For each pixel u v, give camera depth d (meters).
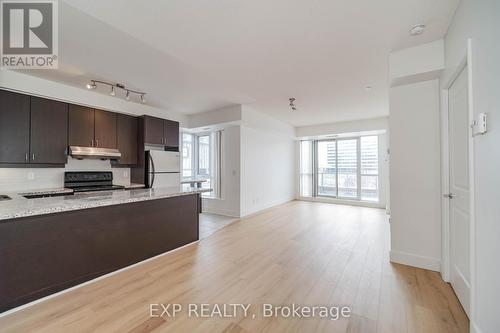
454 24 1.87
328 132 6.54
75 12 1.88
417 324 1.64
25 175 3.36
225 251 3.06
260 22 1.98
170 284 2.20
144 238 2.71
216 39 2.25
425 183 2.50
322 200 7.21
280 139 6.90
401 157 2.63
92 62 2.80
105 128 4.07
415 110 2.55
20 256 1.81
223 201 5.41
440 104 2.38
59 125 3.48
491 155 1.26
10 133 3.01
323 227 4.25
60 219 2.04
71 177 3.80
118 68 2.97
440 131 2.40
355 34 2.17
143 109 4.69
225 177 5.41
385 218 4.98
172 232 3.06
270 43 2.33
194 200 3.43
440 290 2.08
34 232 1.89
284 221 4.72
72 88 3.63
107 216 2.37
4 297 1.73
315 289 2.11
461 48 1.70
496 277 1.22
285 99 4.30
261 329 1.59
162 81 3.42
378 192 6.30
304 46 2.39
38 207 1.87
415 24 2.01
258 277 2.34
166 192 2.99
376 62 2.76
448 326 1.62
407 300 1.93
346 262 2.69
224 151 5.47
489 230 1.28
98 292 2.05
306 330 1.58
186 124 5.61
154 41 2.28
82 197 2.49
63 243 2.05
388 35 2.18
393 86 2.66
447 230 2.23
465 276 1.81
